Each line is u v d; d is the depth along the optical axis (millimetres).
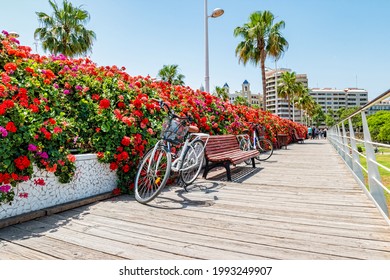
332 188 4465
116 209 3328
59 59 4316
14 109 2822
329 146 16766
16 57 3605
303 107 62688
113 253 2131
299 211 3227
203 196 3965
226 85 95688
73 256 2084
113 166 3959
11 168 2719
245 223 2814
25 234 2516
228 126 8078
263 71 21750
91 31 22922
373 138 69750
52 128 3186
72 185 3475
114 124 4035
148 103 4758
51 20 21172
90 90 4238
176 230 2617
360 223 2797
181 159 3961
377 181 3232
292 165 7410
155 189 3779
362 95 137750
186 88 7621
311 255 2096
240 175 5750
